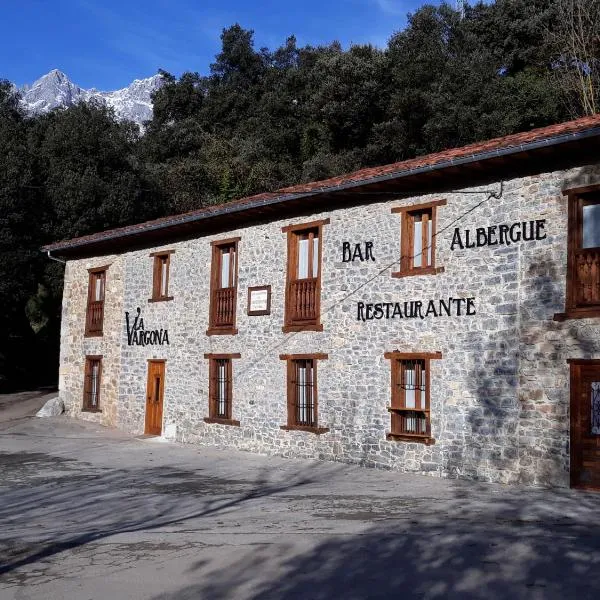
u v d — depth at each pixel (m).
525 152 12.44
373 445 15.24
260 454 17.59
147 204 34.00
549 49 34.25
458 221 14.17
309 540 8.52
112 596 6.68
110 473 15.11
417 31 38.91
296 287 17.17
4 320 31.48
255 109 48.19
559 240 12.63
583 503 10.94
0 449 18.67
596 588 6.41
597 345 12.01
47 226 30.61
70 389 24.27
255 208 17.30
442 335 14.19
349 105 39.62
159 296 21.17
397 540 8.34
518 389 12.98
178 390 20.14
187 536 9.07
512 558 7.41
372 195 15.73
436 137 32.88
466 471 13.59
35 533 9.68
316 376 16.50
